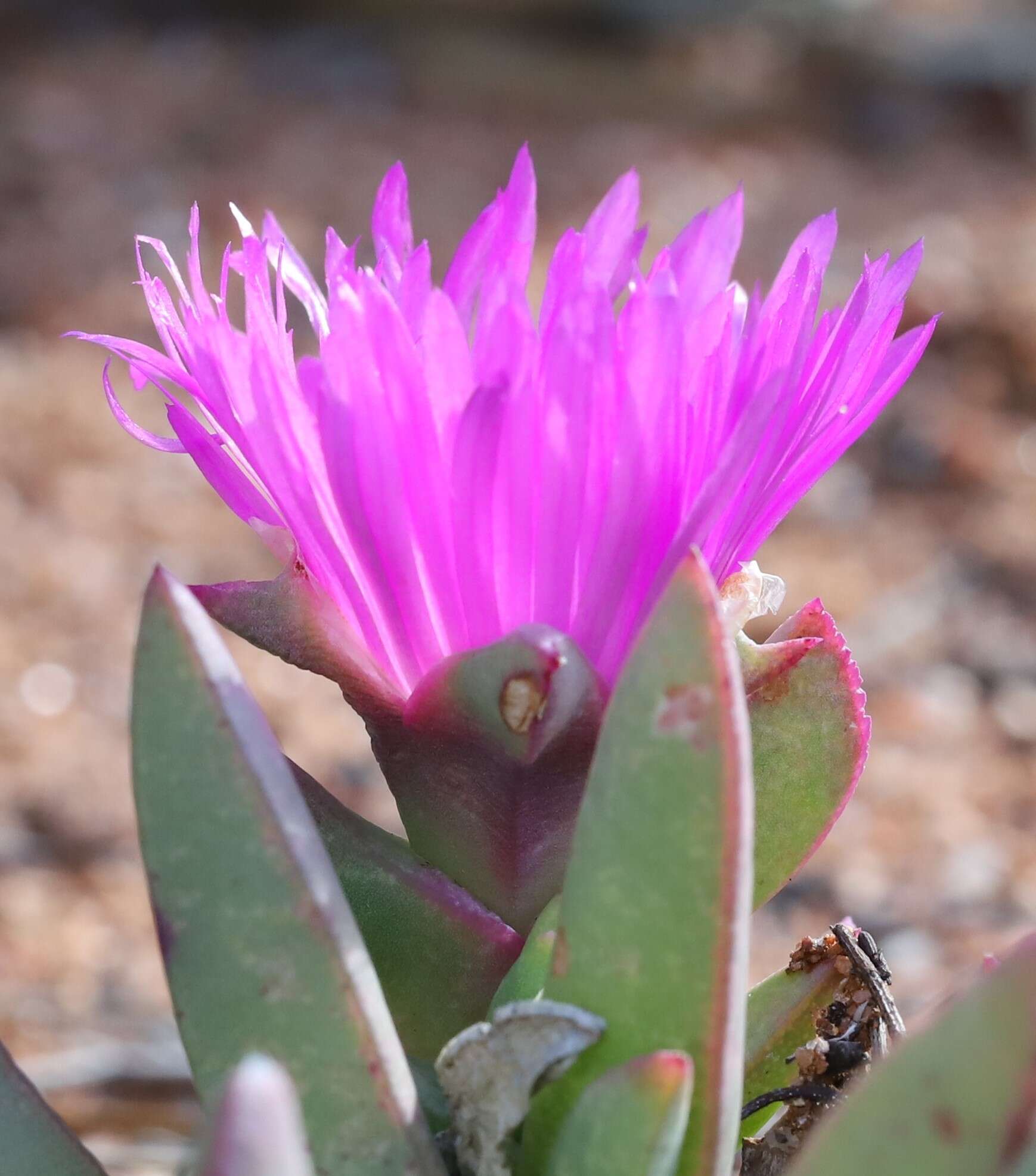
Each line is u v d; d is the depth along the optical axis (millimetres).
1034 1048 201
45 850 756
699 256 234
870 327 228
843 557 1071
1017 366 1295
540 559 220
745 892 208
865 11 2186
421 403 217
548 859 233
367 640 229
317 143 1838
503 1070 214
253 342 219
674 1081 203
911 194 1800
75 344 1312
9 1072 226
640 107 2049
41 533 1059
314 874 213
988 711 913
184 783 212
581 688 218
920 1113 204
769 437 222
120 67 2055
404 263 240
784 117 2039
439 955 232
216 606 228
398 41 2170
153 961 684
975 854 770
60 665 919
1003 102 2021
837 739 237
